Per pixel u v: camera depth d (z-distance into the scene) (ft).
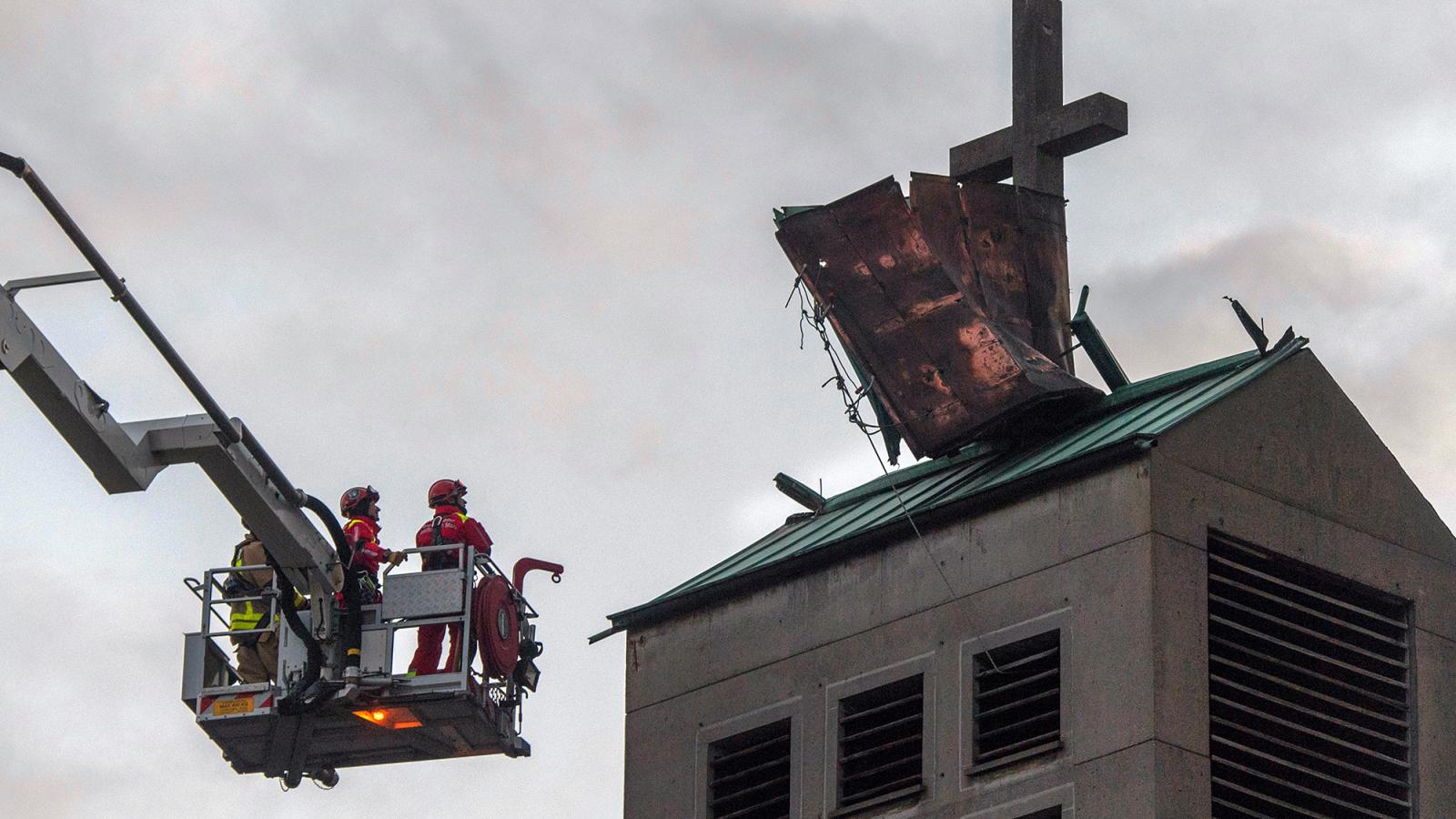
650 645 299.79
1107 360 293.64
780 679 287.89
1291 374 282.56
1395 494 284.20
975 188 301.84
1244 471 275.59
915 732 278.67
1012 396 285.64
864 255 295.69
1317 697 274.36
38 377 243.60
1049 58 312.50
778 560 291.79
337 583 274.77
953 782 271.49
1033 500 276.41
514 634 284.61
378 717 280.51
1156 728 261.44
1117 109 306.35
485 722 281.13
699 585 298.15
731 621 294.46
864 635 283.18
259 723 279.08
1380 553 281.13
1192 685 264.52
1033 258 301.43
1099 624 267.59
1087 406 289.12
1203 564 269.44
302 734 281.13
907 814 273.33
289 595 275.18
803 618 288.92
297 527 270.05
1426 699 278.67
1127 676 264.31
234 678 282.15
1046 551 273.75
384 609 278.87
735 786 290.15
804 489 306.35
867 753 278.67
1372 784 275.80
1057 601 270.87
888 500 294.87
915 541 283.18
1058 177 309.01
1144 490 269.44
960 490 284.00
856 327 292.81
